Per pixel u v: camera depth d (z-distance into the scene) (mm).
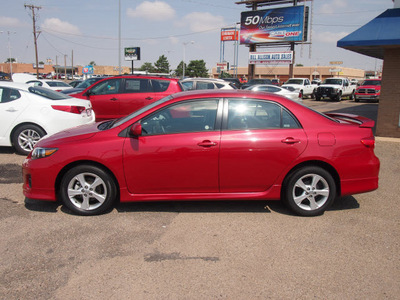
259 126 4363
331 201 4449
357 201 5109
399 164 7324
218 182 4352
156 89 9930
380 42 8891
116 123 4617
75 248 3641
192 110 4383
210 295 2906
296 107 4441
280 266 3354
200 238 3893
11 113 7262
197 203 4953
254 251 3623
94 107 9914
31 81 18922
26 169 4391
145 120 4363
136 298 2861
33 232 3990
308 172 4344
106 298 2857
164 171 4281
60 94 8031
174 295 2900
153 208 4738
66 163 4258
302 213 4465
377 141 9594
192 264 3369
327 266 3363
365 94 27391
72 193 4375
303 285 3059
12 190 5406
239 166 4301
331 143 4320
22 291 2934
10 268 3266
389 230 4145
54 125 7355
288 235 3984
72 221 4293
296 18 36875
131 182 4312
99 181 4336
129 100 9852
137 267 3309
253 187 4406
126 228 4121
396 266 3375
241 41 40531
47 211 4590
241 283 3078
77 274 3186
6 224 4191
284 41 38062
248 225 4238
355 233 4055
